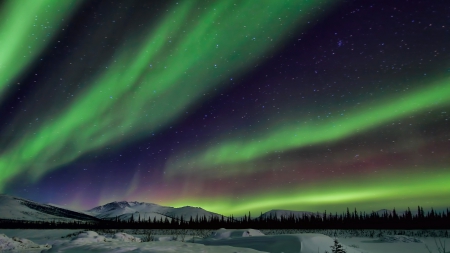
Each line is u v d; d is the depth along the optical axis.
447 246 30.62
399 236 37.19
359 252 19.80
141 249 11.39
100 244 12.69
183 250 11.90
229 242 23.02
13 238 20.27
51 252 11.33
